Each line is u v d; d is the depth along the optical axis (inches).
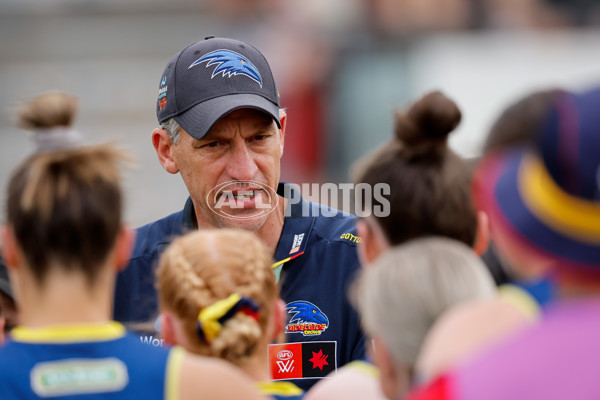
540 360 172.6
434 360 201.6
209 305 277.7
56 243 233.0
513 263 205.8
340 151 1393.9
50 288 235.0
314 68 1419.8
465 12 1453.0
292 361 381.7
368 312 242.1
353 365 284.5
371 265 273.9
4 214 251.3
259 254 295.7
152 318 398.0
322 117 1403.8
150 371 229.6
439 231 281.3
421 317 231.1
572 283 180.4
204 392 231.3
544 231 179.6
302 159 1391.5
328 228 400.5
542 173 181.2
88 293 237.0
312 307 386.0
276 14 1486.2
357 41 1437.0
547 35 1453.0
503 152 233.5
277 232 397.4
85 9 1562.5
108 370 227.6
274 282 298.2
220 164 390.0
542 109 235.6
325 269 390.3
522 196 186.2
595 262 174.9
